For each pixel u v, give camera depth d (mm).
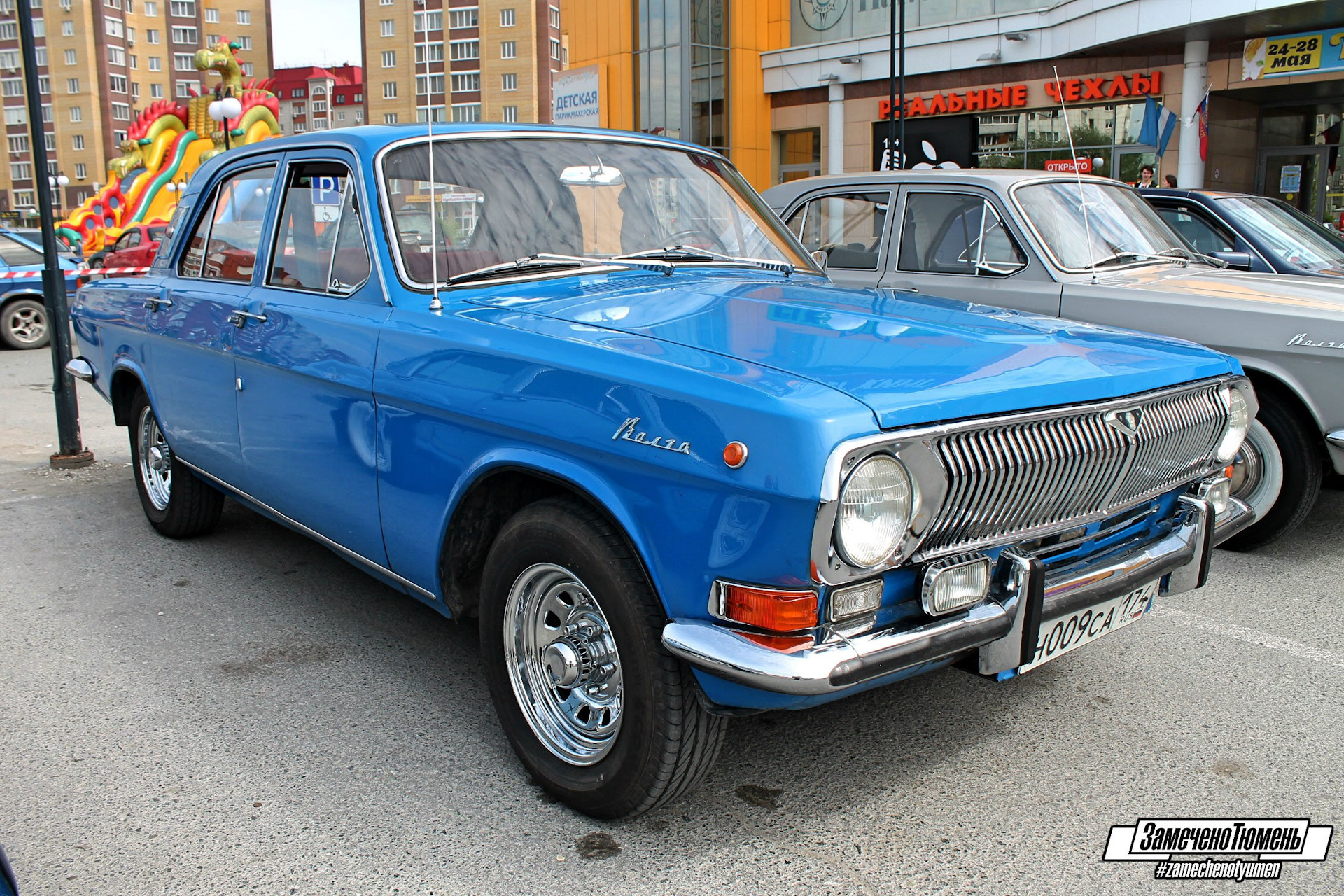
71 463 6758
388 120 70062
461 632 3891
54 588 4371
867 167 21375
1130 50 16766
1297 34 14891
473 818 2621
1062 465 2381
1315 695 3340
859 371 2252
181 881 2363
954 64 19109
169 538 5066
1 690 3381
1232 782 2803
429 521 2859
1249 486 4793
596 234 3379
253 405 3682
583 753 2598
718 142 23234
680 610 2219
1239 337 4574
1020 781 2803
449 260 3084
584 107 25781
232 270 3990
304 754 2951
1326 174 16422
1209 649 3727
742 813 2645
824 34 22031
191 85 107062
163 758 2928
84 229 24781
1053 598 2459
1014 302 5293
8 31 97938
